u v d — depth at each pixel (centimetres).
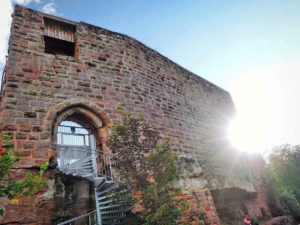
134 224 566
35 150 626
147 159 593
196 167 970
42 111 701
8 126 622
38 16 885
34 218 543
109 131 799
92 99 838
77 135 770
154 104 1070
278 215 1451
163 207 493
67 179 641
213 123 1439
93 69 916
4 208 520
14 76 708
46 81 765
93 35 1009
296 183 1953
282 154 2289
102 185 640
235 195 1280
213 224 779
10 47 750
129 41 1147
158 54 1298
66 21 964
